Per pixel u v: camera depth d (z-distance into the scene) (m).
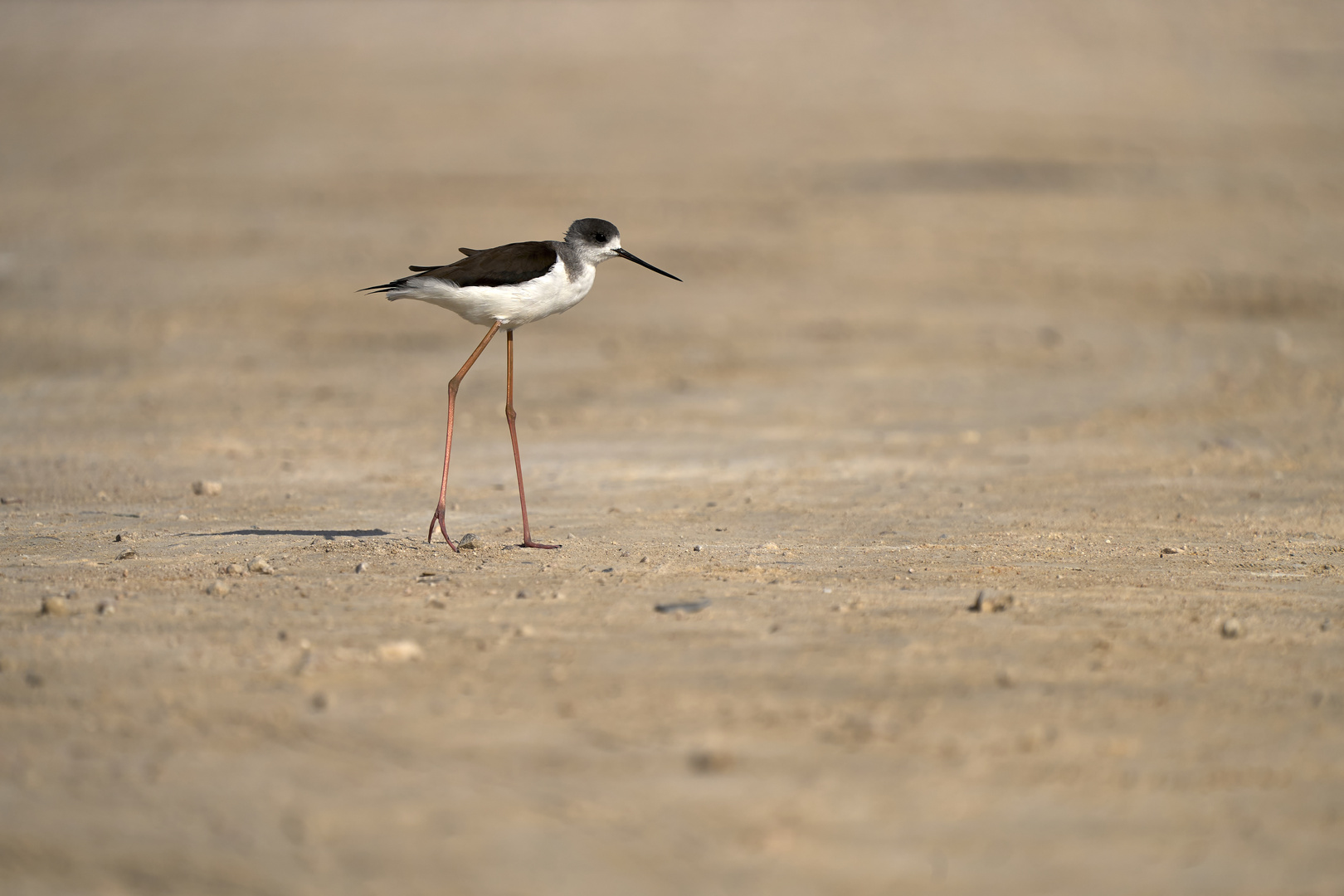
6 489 14.00
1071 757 6.45
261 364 22.36
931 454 16.25
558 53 62.91
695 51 63.00
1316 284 27.45
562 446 16.97
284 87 54.88
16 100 52.84
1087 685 7.40
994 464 15.58
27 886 5.36
